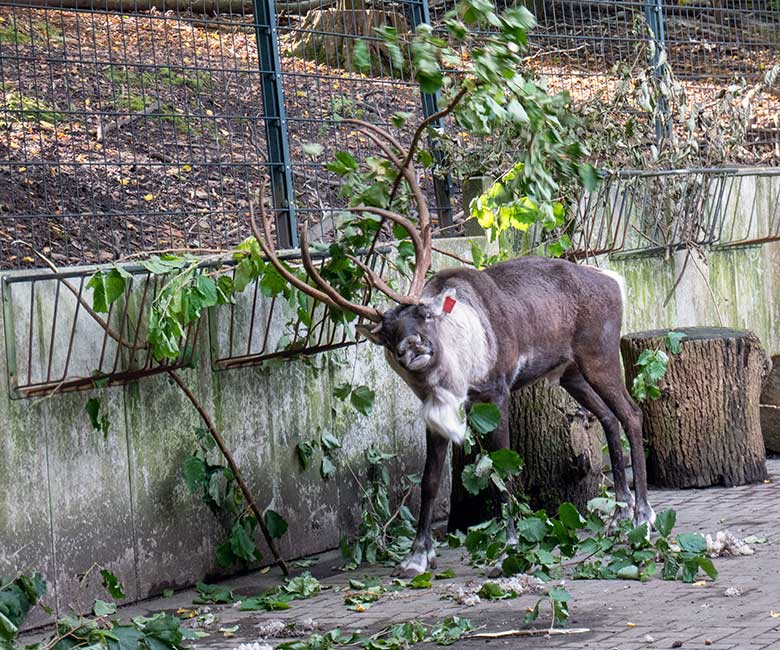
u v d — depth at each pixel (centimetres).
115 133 1005
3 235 863
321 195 988
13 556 681
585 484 877
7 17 1092
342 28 1027
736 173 1171
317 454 850
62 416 709
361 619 669
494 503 816
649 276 1135
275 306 828
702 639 568
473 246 880
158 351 694
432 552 781
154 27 1091
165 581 760
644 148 1123
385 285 733
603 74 1124
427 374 736
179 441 769
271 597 732
